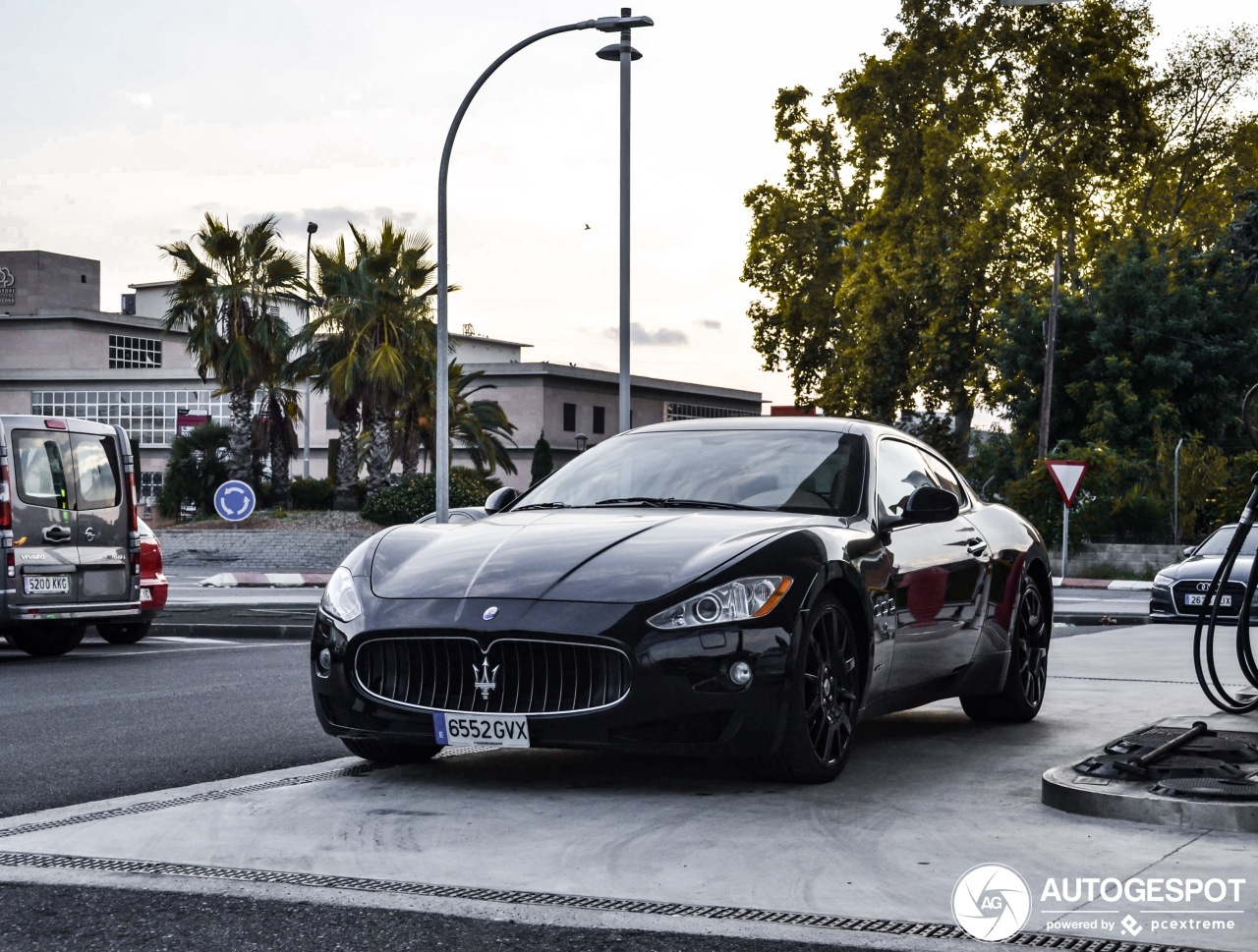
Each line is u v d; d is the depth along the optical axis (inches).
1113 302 1451.8
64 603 460.4
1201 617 251.1
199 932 131.0
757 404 3284.9
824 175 1948.8
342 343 1486.2
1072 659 425.4
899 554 228.8
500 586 195.9
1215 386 1413.6
